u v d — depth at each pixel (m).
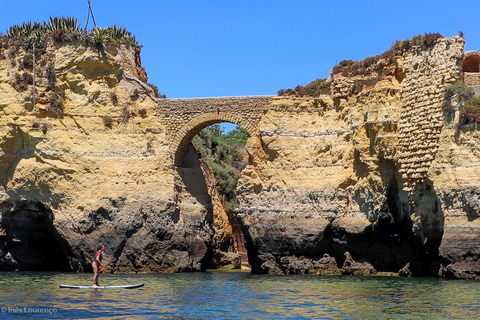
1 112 55.38
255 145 54.75
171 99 56.81
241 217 54.53
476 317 28.80
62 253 55.91
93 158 55.22
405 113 48.50
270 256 53.09
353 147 51.50
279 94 55.72
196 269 56.16
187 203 57.03
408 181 47.41
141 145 56.25
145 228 53.78
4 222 54.72
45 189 54.84
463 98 43.88
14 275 49.78
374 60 52.41
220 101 55.91
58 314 29.47
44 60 56.50
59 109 55.66
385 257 49.91
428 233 46.03
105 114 56.28
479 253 41.16
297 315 29.84
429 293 36.34
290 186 53.31
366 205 50.03
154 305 32.44
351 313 30.20
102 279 46.19
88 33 57.19
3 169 55.34
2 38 57.34
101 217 53.97
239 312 30.66
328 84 55.09
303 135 54.06
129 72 58.38
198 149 65.19
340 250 51.19
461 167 42.69
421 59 47.91
